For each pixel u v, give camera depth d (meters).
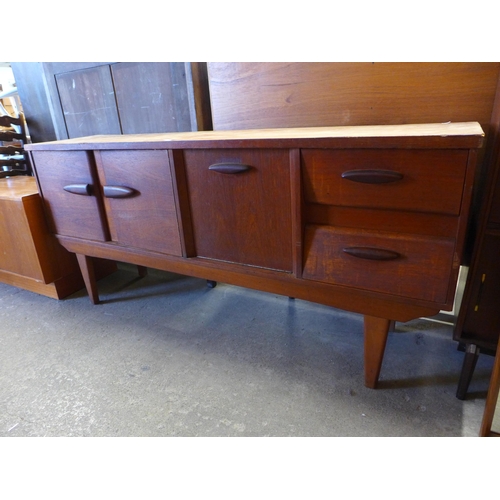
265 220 0.95
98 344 1.29
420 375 1.07
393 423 0.92
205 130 1.44
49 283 1.54
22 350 1.27
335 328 1.33
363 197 0.80
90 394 1.06
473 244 0.94
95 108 1.66
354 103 1.12
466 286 0.92
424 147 0.71
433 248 0.77
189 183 1.02
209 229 1.05
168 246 1.14
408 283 0.82
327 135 0.82
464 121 1.02
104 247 1.30
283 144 0.84
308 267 0.92
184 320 1.42
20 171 1.97
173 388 1.07
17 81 1.87
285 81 1.19
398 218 0.80
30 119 1.93
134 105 1.56
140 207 1.14
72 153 1.20
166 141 0.99
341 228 0.86
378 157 0.76
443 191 0.73
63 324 1.42
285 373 1.11
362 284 0.87
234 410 0.98
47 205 1.40
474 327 0.94
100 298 1.61
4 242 1.54
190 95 1.38
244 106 1.29
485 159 0.99
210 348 1.24
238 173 0.93
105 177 1.17
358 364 1.14
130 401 1.03
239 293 1.61
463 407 0.96
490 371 1.08
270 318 1.41
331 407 0.98
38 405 1.03
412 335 1.26
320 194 0.85
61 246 1.56
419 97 1.05
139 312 1.48
